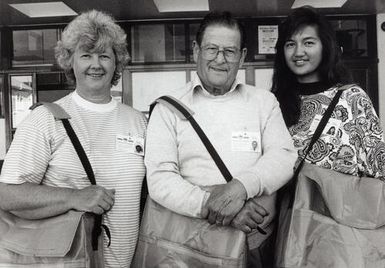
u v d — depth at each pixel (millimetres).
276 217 1580
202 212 1367
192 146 1485
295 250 1421
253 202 1386
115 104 1676
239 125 1510
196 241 1401
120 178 1543
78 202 1374
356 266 1356
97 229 1404
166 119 1521
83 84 1587
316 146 1669
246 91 1572
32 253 1312
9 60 5988
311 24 1794
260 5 5293
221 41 1492
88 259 1322
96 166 1514
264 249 1533
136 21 5809
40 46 5977
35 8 5551
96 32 1560
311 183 1502
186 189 1391
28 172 1426
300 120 1752
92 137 1544
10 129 6004
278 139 1518
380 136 1681
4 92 6012
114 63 1648
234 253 1339
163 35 5824
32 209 1403
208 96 1553
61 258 1319
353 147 1652
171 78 5828
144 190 1646
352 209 1404
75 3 5082
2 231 1397
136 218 1577
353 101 1681
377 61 5777
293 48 1821
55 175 1479
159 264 1450
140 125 1672
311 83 1812
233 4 5246
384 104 5801
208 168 1469
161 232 1466
